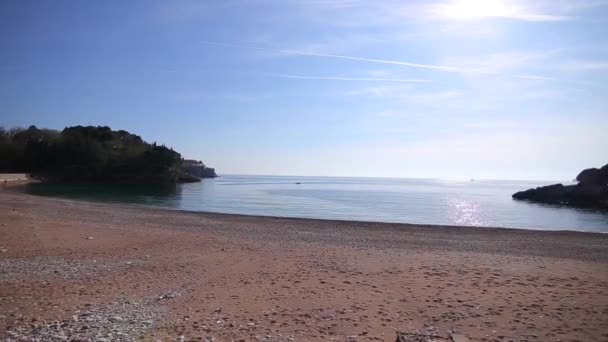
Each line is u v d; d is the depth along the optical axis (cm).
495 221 3559
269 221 2716
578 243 1909
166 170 11006
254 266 1233
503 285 1019
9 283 966
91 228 1931
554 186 6275
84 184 8681
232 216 2998
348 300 880
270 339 649
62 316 742
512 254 1555
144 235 1806
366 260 1357
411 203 5588
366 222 2753
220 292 932
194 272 1134
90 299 855
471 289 977
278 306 831
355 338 660
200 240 1734
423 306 841
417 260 1367
